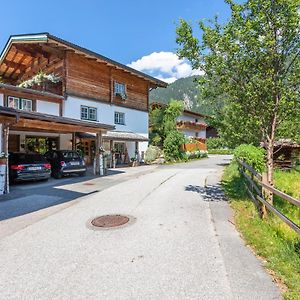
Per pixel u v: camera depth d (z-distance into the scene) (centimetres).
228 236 548
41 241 534
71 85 2073
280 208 794
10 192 1066
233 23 745
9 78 2895
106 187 1169
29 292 354
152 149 2738
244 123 841
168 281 376
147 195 981
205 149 3931
